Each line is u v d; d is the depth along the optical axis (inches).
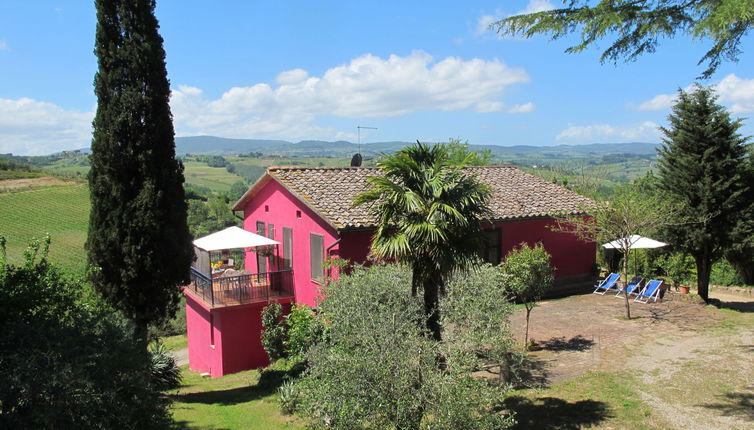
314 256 557.9
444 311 311.0
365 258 518.0
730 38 185.5
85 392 202.1
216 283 628.1
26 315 236.2
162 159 430.3
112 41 419.2
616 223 529.3
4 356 202.2
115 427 213.8
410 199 292.0
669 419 282.5
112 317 253.4
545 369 372.2
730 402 299.4
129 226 410.6
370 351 234.4
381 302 322.3
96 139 414.6
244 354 569.3
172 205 433.7
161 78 432.5
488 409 236.4
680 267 743.1
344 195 571.2
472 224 307.0
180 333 1008.2
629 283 634.2
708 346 414.0
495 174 759.1
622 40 203.0
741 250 572.4
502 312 320.5
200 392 448.5
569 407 305.0
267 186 685.9
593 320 509.7
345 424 220.7
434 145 315.3
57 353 202.7
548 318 518.9
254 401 398.0
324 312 374.9
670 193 599.8
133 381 227.3
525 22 202.8
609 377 350.3
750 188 563.5
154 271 417.7
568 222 631.2
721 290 799.7
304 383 278.2
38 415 187.6
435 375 223.3
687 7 186.2
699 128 574.2
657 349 410.6
